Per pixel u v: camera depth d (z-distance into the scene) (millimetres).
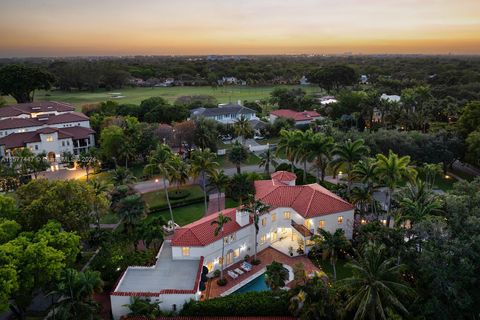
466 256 35094
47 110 116188
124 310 40938
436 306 35250
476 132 81938
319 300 35812
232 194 66812
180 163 70750
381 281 34250
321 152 69875
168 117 122875
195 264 47344
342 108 133125
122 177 65125
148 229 50812
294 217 56875
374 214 61000
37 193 48531
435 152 82750
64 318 33406
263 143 117500
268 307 40031
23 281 35344
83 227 48844
